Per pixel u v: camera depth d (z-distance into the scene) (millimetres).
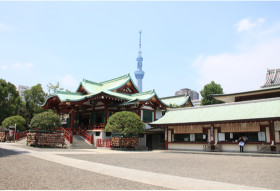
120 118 29578
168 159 18297
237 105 27188
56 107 43062
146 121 37781
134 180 9352
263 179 9820
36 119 27578
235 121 24109
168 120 30875
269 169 12734
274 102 24500
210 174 11031
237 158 19547
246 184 8820
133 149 31578
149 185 8484
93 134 35375
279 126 22641
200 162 16250
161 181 9242
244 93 31844
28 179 8898
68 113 45188
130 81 42469
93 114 39969
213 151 26391
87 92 42750
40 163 13453
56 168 11789
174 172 11594
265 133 23547
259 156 21672
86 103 40188
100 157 18484
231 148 25609
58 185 8062
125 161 16078
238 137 25578
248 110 25125
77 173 10562
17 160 14430
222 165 14539
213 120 25812
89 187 7906
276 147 22438
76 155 19344
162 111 43656
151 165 14227
